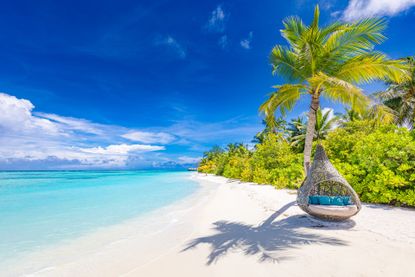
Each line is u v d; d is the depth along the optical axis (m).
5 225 8.45
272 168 21.23
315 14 8.25
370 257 4.42
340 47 8.45
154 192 19.22
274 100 9.15
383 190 8.77
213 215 9.20
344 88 7.27
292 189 15.55
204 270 4.39
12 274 4.67
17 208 11.77
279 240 5.66
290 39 9.21
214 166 56.09
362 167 10.00
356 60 7.95
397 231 5.82
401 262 4.16
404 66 7.30
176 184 28.30
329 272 3.95
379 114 9.15
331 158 14.26
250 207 10.30
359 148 10.81
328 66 8.60
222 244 5.73
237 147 46.62
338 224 6.67
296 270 4.10
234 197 13.94
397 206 8.62
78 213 10.46
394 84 20.27
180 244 6.00
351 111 24.23
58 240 6.75
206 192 18.73
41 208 11.73
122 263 5.05
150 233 7.29
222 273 4.22
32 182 32.78
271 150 21.42
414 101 19.36
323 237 5.66
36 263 5.17
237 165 31.75
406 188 8.72
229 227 7.30
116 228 7.96
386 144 9.33
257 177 21.77
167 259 5.02
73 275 4.57
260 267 4.32
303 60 8.86
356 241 5.29
